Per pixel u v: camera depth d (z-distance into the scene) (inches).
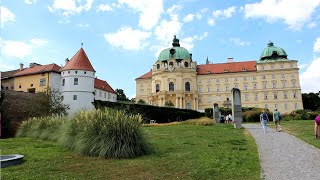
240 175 369.7
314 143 609.0
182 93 4229.8
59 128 794.2
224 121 1924.2
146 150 527.8
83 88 2509.8
